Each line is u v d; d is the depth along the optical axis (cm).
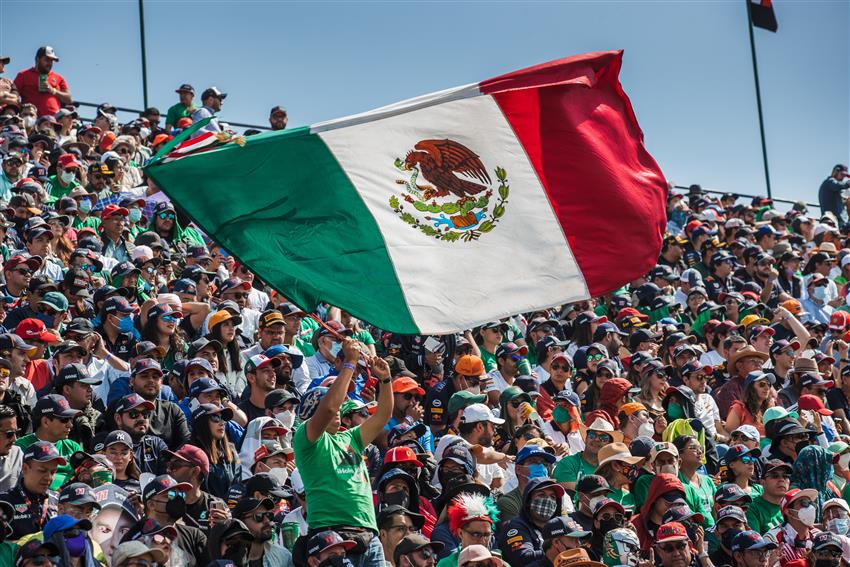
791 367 2450
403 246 1362
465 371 1934
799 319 2888
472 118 1398
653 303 2767
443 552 1451
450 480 1542
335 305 1331
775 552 1716
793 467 1888
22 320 1791
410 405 1841
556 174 1408
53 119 2967
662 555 1523
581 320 2420
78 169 2631
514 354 2122
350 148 1371
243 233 1334
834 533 1709
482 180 1395
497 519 1570
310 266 1338
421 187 1380
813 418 2114
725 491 1742
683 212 3719
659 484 1623
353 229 1355
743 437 1994
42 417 1462
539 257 1388
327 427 1292
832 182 4188
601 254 1402
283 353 1789
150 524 1286
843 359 2706
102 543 1318
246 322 2173
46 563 1199
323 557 1238
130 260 2294
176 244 2458
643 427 1895
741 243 3338
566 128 1409
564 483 1730
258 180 1345
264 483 1394
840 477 2005
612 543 1502
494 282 1374
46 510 1348
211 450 1552
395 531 1409
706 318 2725
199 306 1972
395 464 1520
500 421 1764
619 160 1425
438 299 1353
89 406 1563
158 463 1520
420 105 1396
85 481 1373
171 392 1672
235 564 1314
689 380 2184
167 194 1322
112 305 1834
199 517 1415
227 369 1859
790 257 3181
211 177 1333
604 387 2003
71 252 2234
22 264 1984
